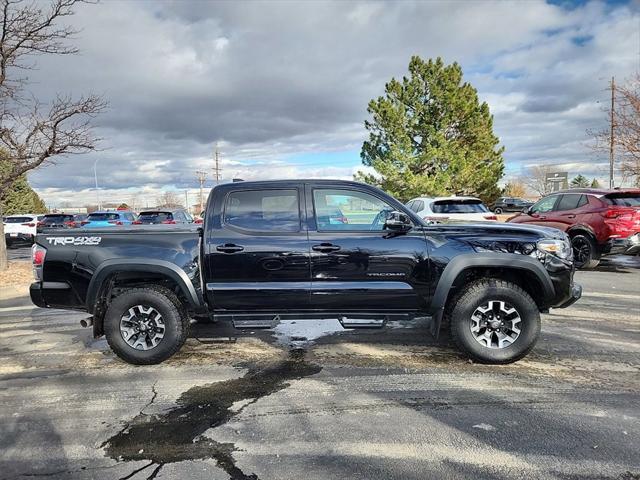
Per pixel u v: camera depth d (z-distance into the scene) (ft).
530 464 8.80
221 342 16.99
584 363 14.20
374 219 14.76
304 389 12.64
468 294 14.17
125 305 14.56
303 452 9.40
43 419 11.12
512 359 14.08
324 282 14.35
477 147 93.35
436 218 35.81
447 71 87.51
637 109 45.93
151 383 13.28
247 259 14.34
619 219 30.17
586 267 32.45
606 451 9.21
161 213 55.93
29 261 44.91
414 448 9.47
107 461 9.23
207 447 9.70
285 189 14.87
